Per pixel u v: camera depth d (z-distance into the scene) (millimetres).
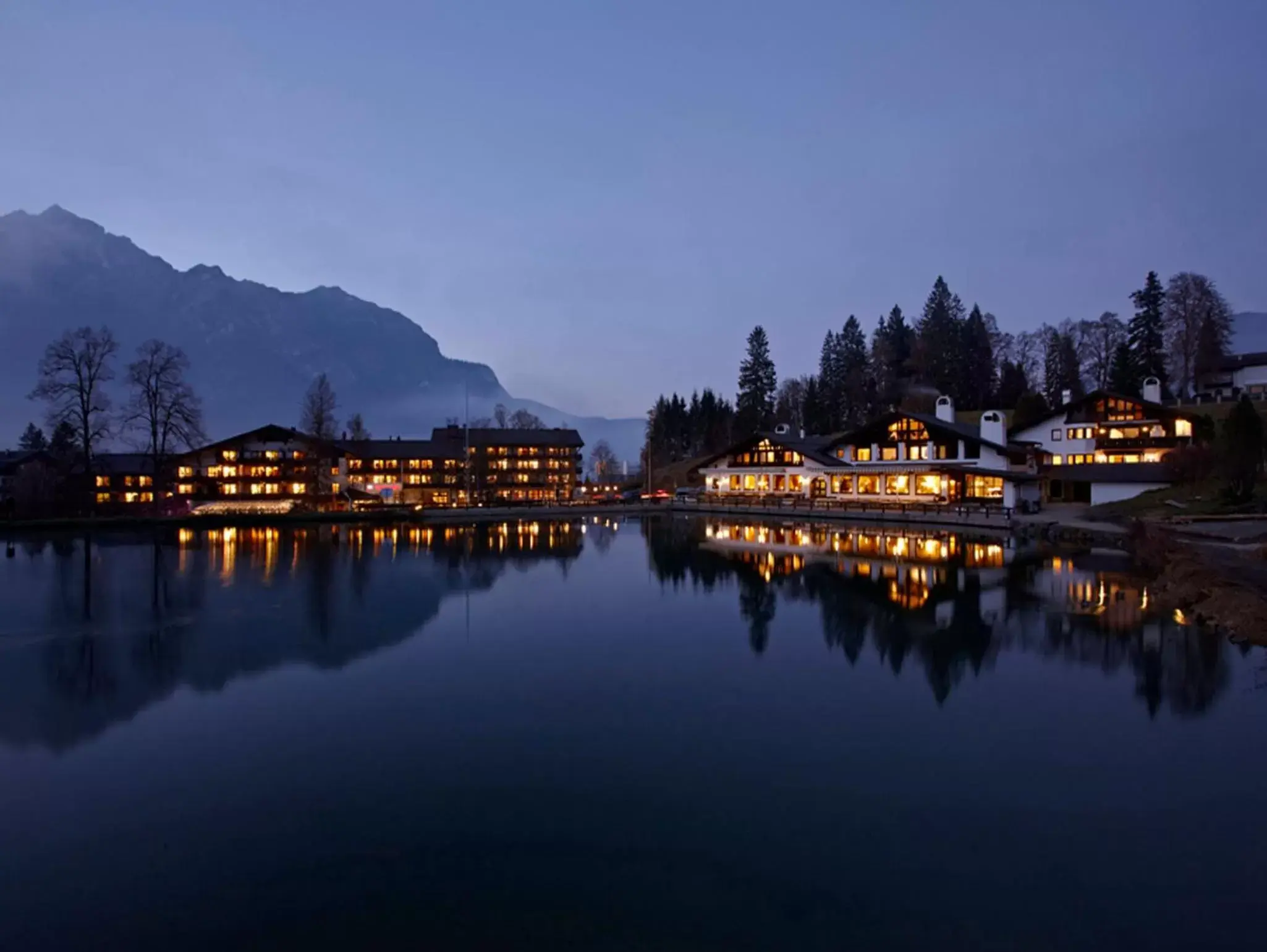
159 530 60812
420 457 103375
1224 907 9250
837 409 118000
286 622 25531
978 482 62250
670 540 51031
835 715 15953
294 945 8797
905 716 15867
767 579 33531
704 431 133250
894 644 21609
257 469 85500
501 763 13688
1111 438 64625
